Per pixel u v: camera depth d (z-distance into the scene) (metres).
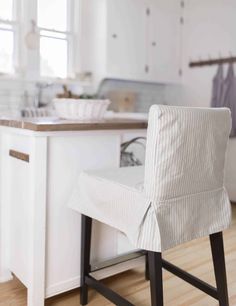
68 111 1.99
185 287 2.06
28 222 1.74
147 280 2.13
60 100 2.00
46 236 1.75
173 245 1.40
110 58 3.76
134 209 1.42
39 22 3.62
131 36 3.92
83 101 1.97
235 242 2.81
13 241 1.97
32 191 1.67
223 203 1.61
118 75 3.85
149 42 4.11
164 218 1.38
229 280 2.16
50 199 1.74
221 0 4.13
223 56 4.15
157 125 1.30
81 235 1.81
